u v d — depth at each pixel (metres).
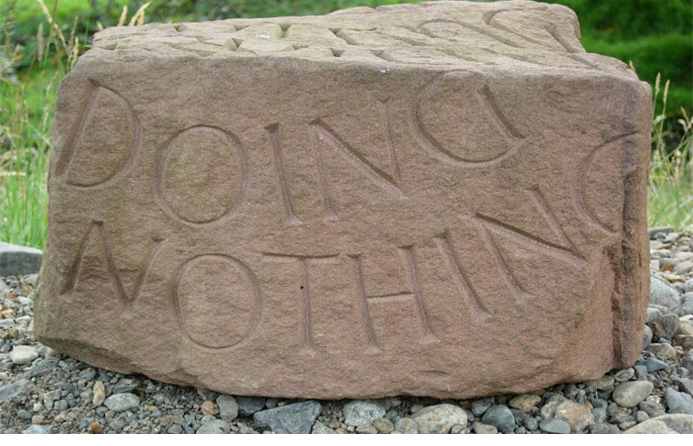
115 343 1.17
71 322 1.17
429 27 1.38
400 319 1.14
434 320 1.14
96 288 1.16
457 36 1.33
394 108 1.10
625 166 1.11
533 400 1.19
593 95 1.10
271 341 1.15
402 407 1.20
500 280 1.13
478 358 1.14
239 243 1.13
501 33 1.34
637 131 1.10
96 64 1.12
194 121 1.11
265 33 1.32
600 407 1.19
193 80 1.11
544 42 1.31
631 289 1.18
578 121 1.10
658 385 1.24
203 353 1.16
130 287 1.15
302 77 1.10
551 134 1.10
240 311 1.14
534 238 1.12
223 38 1.25
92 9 3.09
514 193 1.11
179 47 1.17
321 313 1.14
